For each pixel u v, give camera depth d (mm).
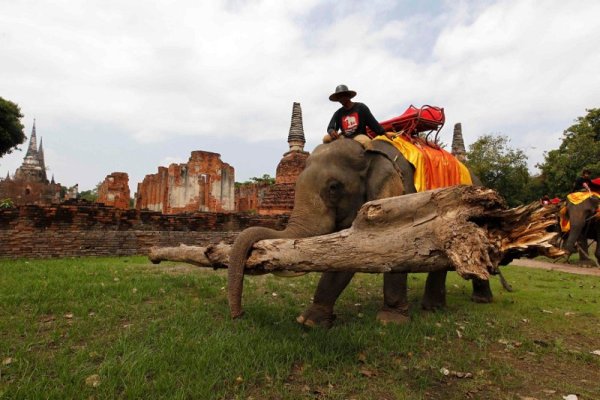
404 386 3068
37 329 4094
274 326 4430
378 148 5098
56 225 11938
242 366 3168
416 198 3242
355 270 3385
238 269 3625
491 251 2979
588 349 4238
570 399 3010
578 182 13930
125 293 5711
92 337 3918
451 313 5469
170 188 29328
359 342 3854
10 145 28344
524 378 3393
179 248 6270
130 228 13219
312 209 4508
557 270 11930
